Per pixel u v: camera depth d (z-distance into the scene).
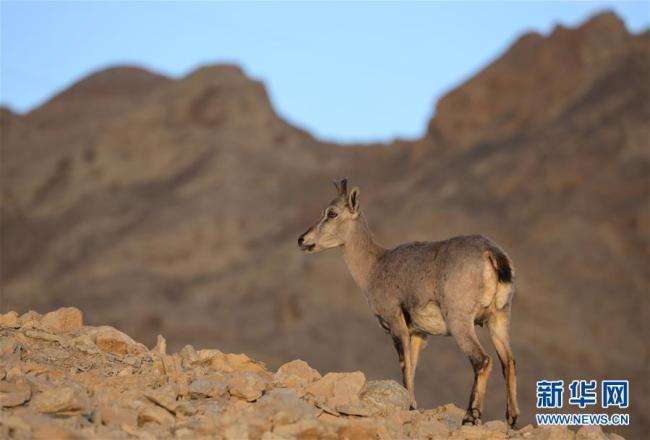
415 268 58.12
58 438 38.84
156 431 42.94
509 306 54.62
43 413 42.31
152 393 45.53
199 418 44.09
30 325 54.94
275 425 44.22
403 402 53.19
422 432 48.06
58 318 57.03
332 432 43.84
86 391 46.22
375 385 53.62
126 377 49.09
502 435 48.50
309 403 49.53
